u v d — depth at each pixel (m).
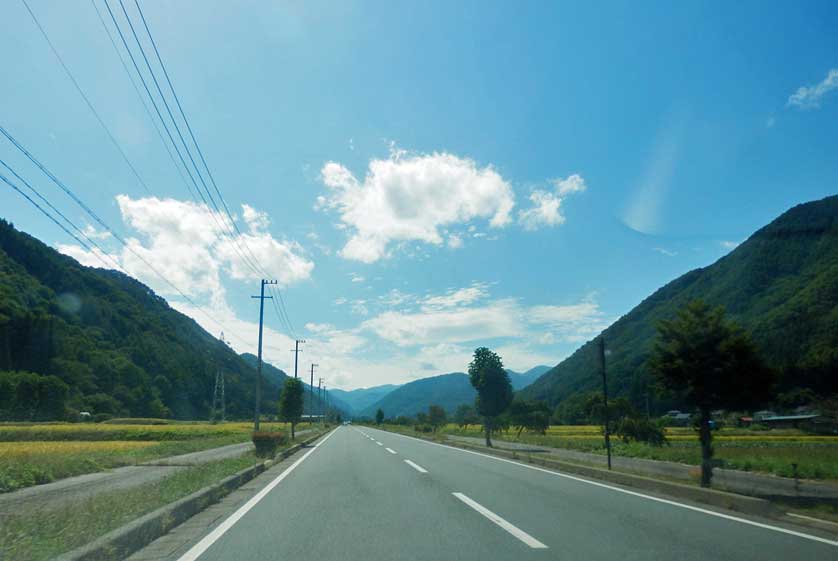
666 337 13.38
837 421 23.66
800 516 9.16
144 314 106.06
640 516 9.34
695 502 10.93
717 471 19.11
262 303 40.19
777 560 6.39
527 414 48.41
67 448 29.30
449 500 11.32
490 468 18.58
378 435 55.41
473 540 7.54
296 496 12.30
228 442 38.12
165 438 46.84
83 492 13.02
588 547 7.07
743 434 47.78
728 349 12.42
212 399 109.81
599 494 12.14
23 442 39.72
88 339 86.94
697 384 12.45
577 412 70.75
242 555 6.88
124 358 88.94
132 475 17.02
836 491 13.71
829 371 28.62
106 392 82.94
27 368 75.69
